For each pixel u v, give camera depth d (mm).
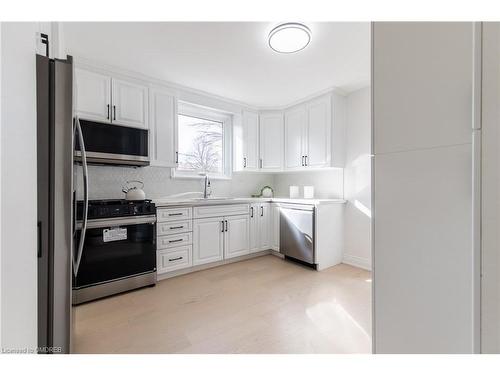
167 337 1569
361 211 2965
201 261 2797
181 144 3275
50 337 1028
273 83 2840
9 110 680
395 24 710
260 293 2236
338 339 1550
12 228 705
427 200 646
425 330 649
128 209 2242
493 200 468
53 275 1027
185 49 2115
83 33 1890
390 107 723
